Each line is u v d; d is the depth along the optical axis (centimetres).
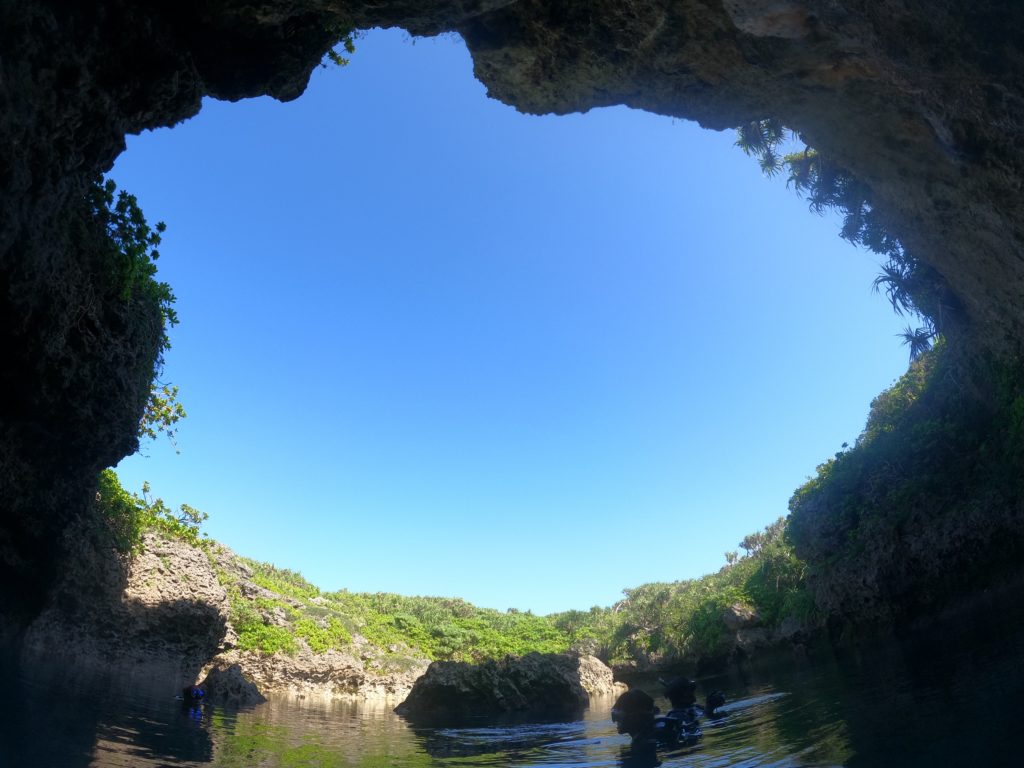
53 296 829
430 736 1040
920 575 2094
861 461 2625
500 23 1204
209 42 989
